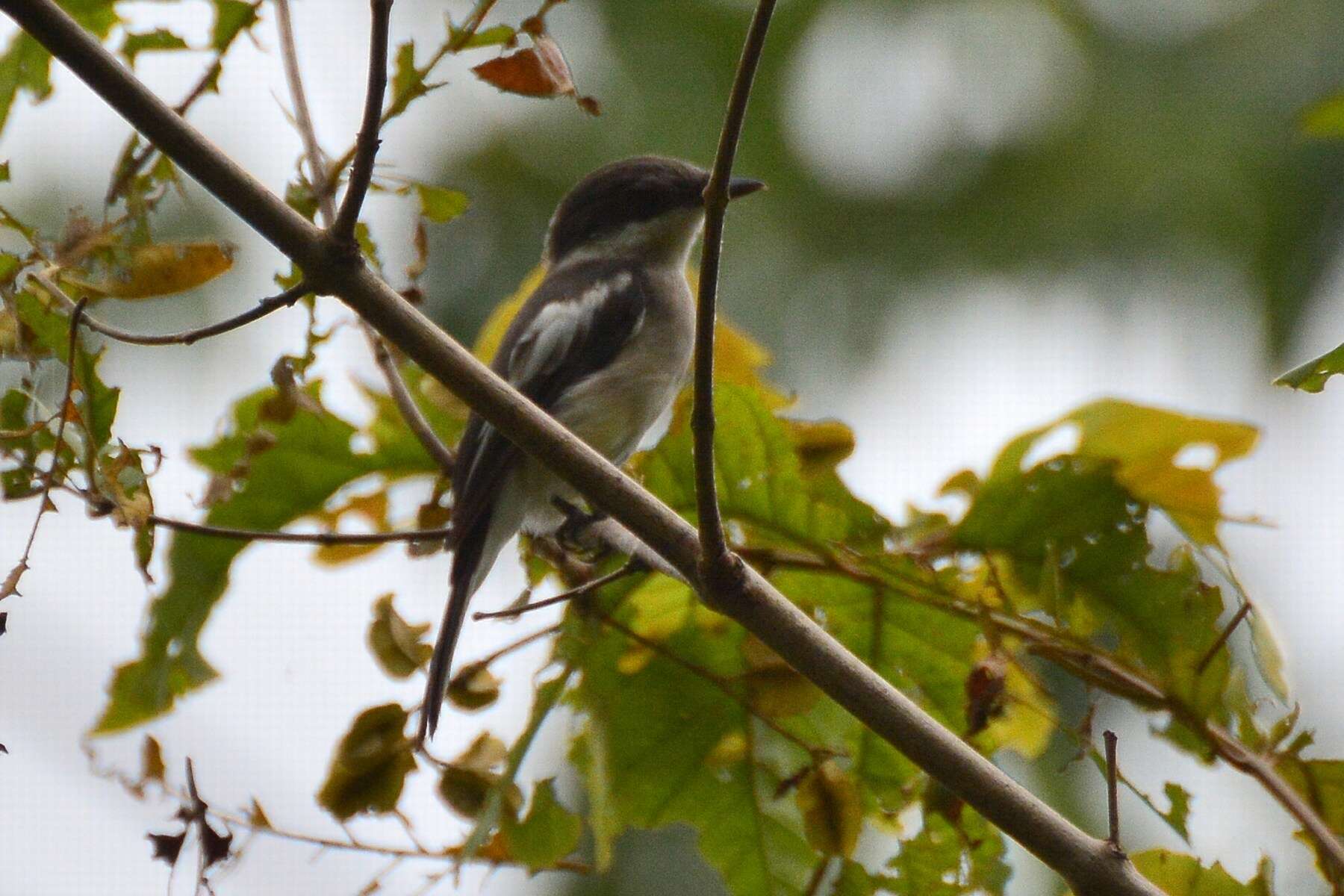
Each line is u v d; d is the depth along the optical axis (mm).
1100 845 5207
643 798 7719
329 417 8031
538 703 6949
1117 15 13531
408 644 6664
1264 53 12820
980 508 7219
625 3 13219
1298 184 12453
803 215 13273
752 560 7453
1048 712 7512
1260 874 6312
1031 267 13125
